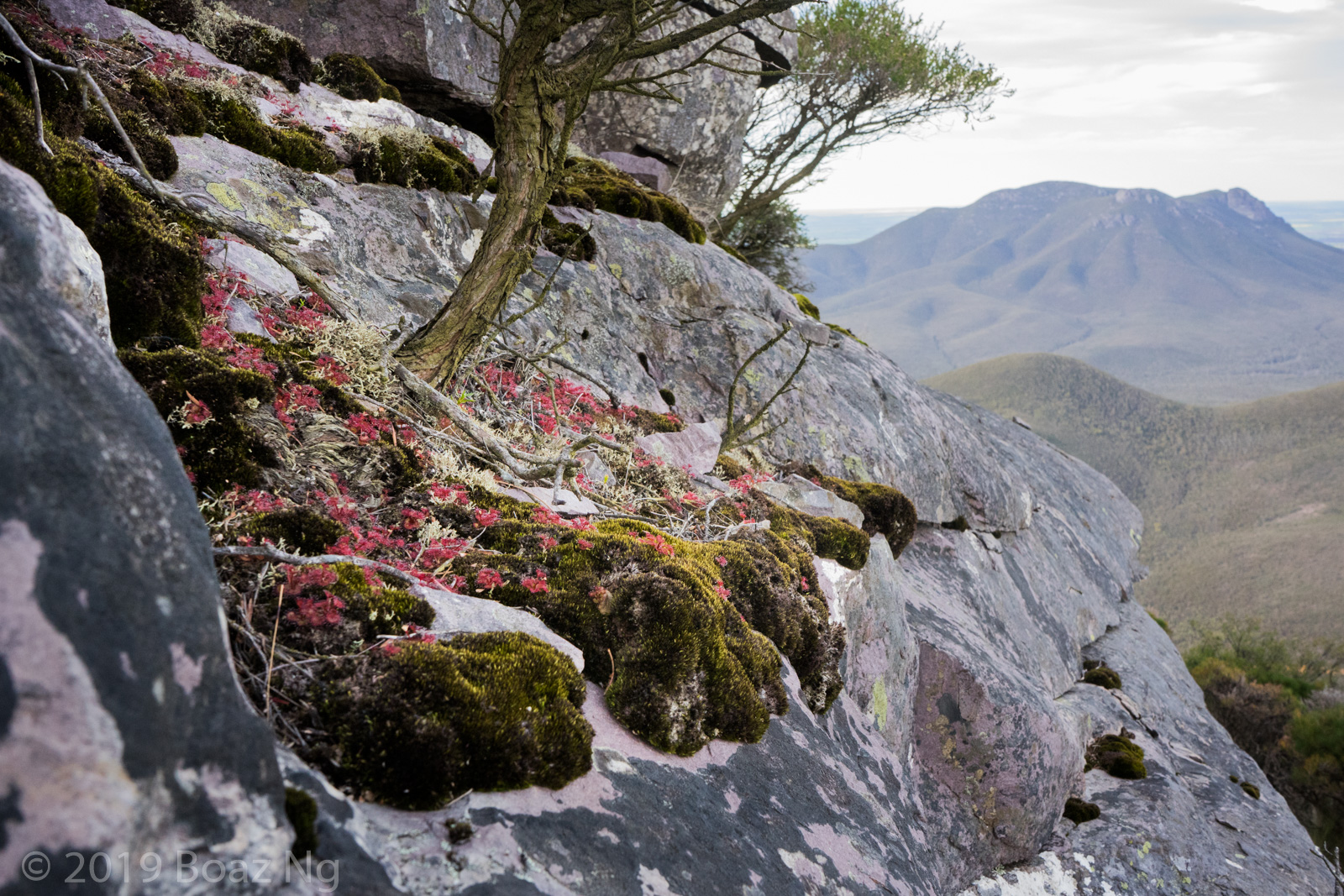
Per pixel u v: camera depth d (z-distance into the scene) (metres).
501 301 4.25
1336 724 18.70
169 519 1.42
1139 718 9.12
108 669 1.18
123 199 3.11
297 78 6.00
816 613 4.18
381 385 3.80
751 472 6.12
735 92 11.84
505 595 2.83
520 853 1.89
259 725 1.46
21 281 1.39
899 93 15.84
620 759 2.50
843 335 10.85
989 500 10.04
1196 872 6.24
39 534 1.16
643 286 7.54
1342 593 158.75
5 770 1.04
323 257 4.74
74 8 4.69
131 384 1.51
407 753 1.86
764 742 3.21
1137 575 14.37
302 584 2.21
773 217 17.95
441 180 6.15
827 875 2.81
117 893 1.10
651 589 2.99
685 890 2.17
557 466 3.84
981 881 5.34
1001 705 5.52
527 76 3.99
